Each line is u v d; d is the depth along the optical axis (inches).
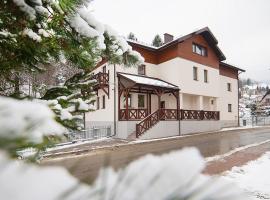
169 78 765.9
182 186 12.0
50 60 103.9
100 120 740.7
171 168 12.8
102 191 12.0
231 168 272.5
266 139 558.9
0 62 89.0
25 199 8.9
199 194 11.6
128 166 13.8
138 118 657.0
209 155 361.1
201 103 820.0
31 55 92.8
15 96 79.7
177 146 453.4
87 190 11.8
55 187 10.4
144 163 13.5
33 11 76.8
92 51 97.3
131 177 12.8
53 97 92.3
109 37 107.6
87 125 820.0
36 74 111.3
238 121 1049.5
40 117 13.2
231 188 11.9
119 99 650.8
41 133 13.0
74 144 504.4
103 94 732.0
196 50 836.0
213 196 11.4
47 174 10.7
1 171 9.3
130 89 646.5
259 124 1259.8
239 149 416.5
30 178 9.8
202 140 547.5
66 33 92.9
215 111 836.6
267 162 304.8
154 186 12.0
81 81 102.2
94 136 614.2
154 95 776.9
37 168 10.8
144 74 765.9
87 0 81.9
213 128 817.5
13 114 12.5
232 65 1019.3
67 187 10.9
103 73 691.4
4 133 11.3
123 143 514.3
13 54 89.4
